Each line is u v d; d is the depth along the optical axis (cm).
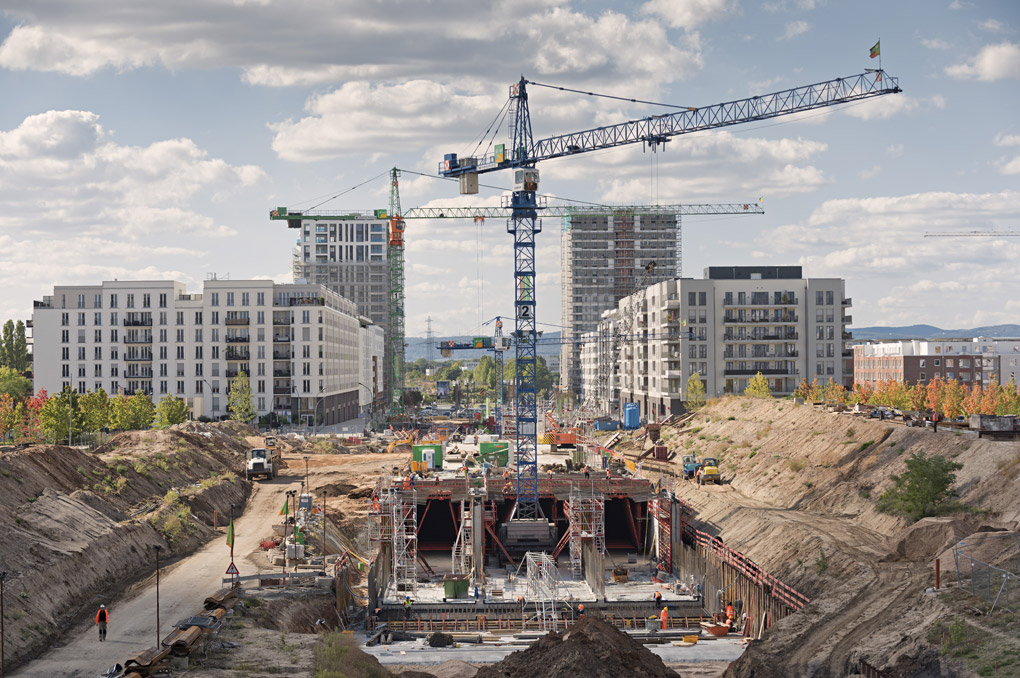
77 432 15862
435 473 12644
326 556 8600
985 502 7819
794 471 10850
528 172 12412
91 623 6178
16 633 5616
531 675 5225
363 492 12494
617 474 12300
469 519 10750
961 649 5150
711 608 8625
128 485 9894
